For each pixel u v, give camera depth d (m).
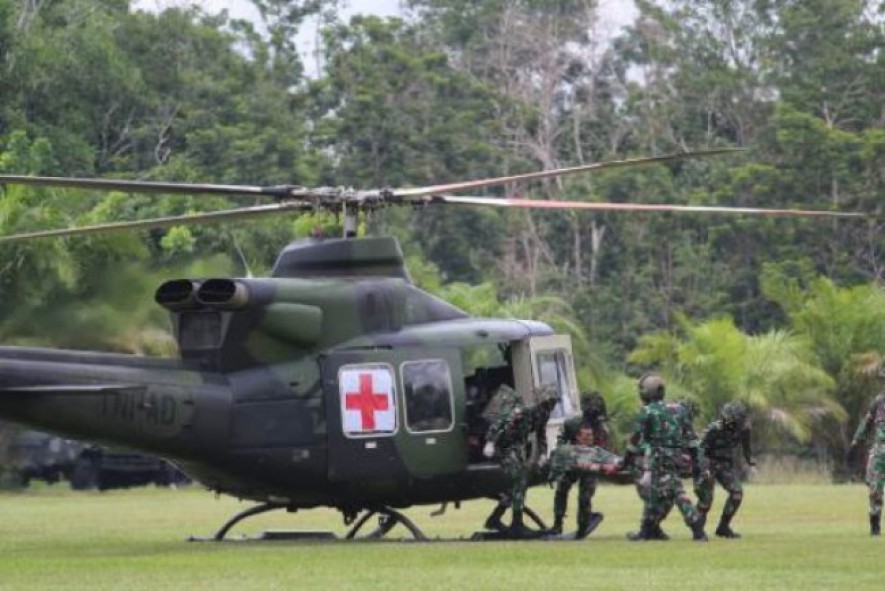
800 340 103.38
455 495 44.06
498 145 184.62
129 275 86.62
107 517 57.88
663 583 31.69
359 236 44.78
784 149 159.62
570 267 176.00
